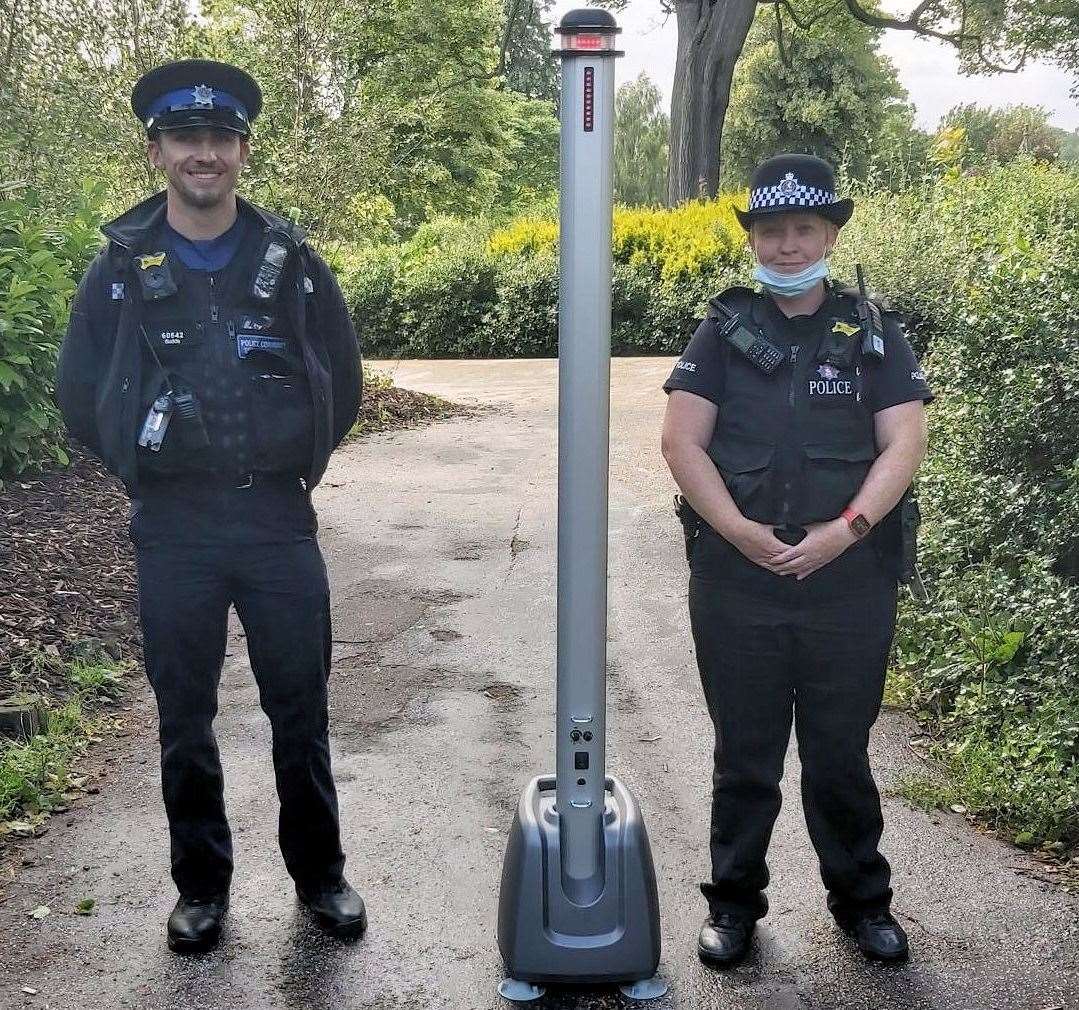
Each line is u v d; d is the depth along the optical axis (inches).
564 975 114.0
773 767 118.2
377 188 535.2
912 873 137.1
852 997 115.3
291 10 465.7
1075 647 167.2
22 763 160.1
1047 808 145.6
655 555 262.1
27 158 369.1
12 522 236.4
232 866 129.3
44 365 245.8
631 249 708.0
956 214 382.3
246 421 115.4
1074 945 122.2
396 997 117.3
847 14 1248.8
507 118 1505.9
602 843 114.7
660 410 434.0
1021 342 208.4
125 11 407.8
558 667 112.9
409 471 348.8
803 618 113.3
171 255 114.3
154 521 117.3
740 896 122.1
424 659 208.5
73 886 136.7
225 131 111.0
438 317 748.0
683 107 1007.0
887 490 109.4
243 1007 115.7
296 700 121.3
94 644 199.6
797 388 111.0
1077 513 182.7
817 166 109.0
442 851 145.5
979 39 1068.5
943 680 181.8
